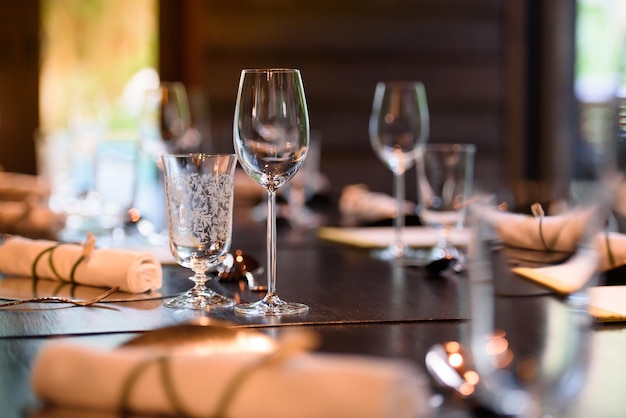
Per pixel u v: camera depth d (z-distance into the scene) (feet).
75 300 4.24
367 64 17.81
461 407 2.41
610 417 2.38
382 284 4.92
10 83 17.74
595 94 17.07
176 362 2.23
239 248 6.75
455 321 3.81
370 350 3.18
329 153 17.76
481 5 18.16
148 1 18.15
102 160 8.15
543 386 2.30
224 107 17.26
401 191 6.70
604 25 16.90
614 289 4.41
